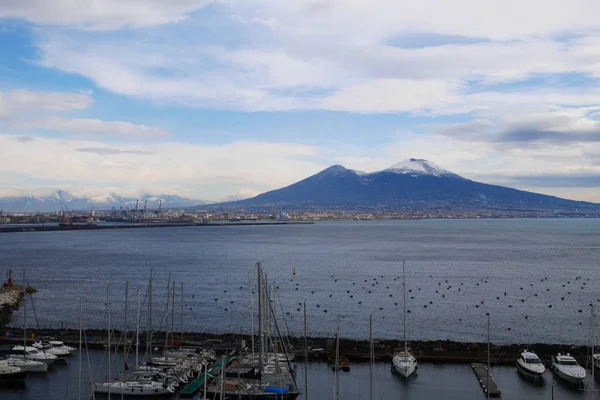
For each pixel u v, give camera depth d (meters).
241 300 175.12
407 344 110.19
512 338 128.62
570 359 94.31
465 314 154.12
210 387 84.00
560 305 166.75
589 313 155.12
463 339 127.44
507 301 173.00
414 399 84.44
